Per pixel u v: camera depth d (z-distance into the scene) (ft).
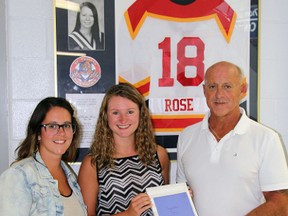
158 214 4.85
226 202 5.09
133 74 6.81
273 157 5.04
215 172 5.23
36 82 6.62
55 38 6.58
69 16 6.61
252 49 7.03
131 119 5.27
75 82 6.68
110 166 5.22
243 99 7.02
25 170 4.26
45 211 4.24
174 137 6.95
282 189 4.98
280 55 7.12
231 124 5.39
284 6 7.07
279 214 4.91
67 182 4.90
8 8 6.52
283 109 7.09
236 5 6.98
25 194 4.12
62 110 4.61
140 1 6.77
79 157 6.70
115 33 6.73
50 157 4.65
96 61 6.72
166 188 5.11
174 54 6.89
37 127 4.56
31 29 6.58
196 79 6.96
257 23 7.02
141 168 5.34
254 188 5.13
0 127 6.50
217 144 5.33
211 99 5.33
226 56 7.00
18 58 6.57
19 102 6.59
